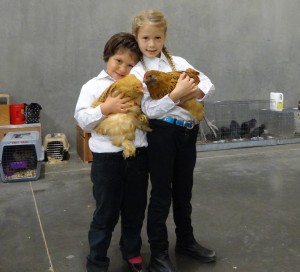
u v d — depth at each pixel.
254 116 5.34
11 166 3.58
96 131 1.74
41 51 4.42
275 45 5.39
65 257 2.14
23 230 2.49
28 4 4.30
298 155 4.36
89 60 4.59
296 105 5.65
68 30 4.46
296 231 2.43
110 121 1.67
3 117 4.04
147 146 1.83
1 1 4.21
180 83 1.66
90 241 1.85
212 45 5.07
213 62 5.11
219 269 2.00
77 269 2.02
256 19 5.23
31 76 4.43
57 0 4.38
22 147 3.64
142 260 2.11
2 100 4.29
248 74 5.32
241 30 5.18
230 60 5.19
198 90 1.75
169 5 4.79
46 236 2.41
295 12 5.43
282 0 5.32
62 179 3.58
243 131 4.97
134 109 1.69
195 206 2.86
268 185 3.32
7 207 2.90
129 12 4.64
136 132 1.78
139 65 1.79
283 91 5.57
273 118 5.23
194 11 4.90
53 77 4.50
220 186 3.31
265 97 5.46
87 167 3.97
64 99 4.59
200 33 4.98
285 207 2.82
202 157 4.34
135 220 1.93
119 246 2.21
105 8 4.54
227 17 5.07
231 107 5.21
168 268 1.90
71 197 3.11
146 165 1.86
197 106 1.81
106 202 1.78
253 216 2.67
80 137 4.30
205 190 3.21
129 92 1.65
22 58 4.37
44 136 4.58
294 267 2.01
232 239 2.33
